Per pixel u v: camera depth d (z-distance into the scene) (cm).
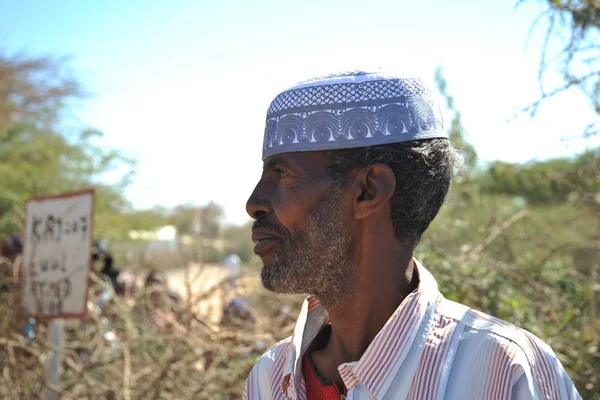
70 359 338
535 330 286
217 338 339
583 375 278
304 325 139
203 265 395
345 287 125
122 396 329
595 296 307
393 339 117
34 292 348
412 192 122
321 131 120
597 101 261
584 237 371
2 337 351
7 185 711
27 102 1152
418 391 114
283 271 125
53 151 784
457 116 362
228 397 350
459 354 114
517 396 108
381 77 121
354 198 122
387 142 119
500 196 421
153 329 361
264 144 129
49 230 349
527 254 361
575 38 252
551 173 327
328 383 131
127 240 700
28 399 343
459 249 352
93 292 397
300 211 123
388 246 124
